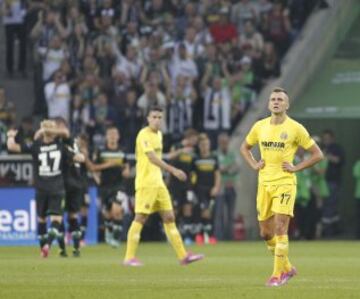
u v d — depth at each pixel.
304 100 75.56
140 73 72.38
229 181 69.50
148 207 42.62
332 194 73.31
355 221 78.75
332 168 73.06
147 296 29.62
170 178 65.62
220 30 73.81
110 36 73.50
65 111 70.62
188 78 71.69
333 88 75.94
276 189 33.88
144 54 73.00
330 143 73.31
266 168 34.19
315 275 38.06
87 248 58.44
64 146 48.56
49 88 70.56
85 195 60.72
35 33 74.31
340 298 29.33
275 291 31.22
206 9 74.88
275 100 34.06
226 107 71.50
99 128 70.06
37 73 72.50
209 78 71.81
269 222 34.81
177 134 71.19
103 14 74.12
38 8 74.56
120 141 70.06
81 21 73.94
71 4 74.50
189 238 66.19
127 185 66.31
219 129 71.50
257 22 75.75
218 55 72.62
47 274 37.56
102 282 34.19
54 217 48.34
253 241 69.44
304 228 72.56
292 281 35.03
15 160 61.62
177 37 74.00
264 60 73.62
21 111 74.94
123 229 66.44
